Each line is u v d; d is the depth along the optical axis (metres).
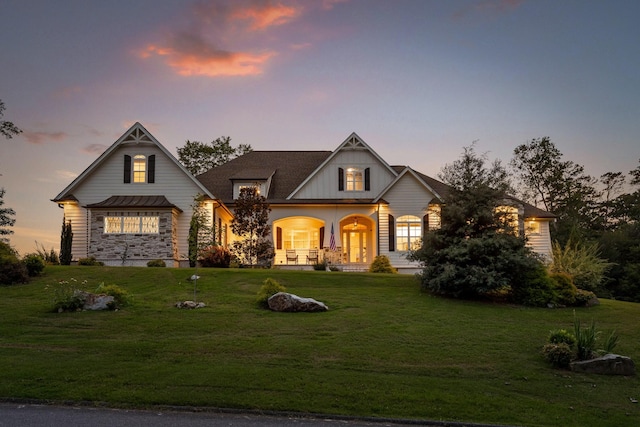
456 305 17.27
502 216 19.48
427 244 19.58
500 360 11.57
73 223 27.78
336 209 31.42
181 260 27.84
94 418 7.76
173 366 10.16
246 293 18.28
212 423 7.75
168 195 28.36
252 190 28.30
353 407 8.59
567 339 12.12
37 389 8.77
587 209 54.91
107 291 15.77
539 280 18.34
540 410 8.88
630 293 35.78
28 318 13.80
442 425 8.11
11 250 20.91
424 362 11.16
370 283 20.89
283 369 10.23
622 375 11.06
